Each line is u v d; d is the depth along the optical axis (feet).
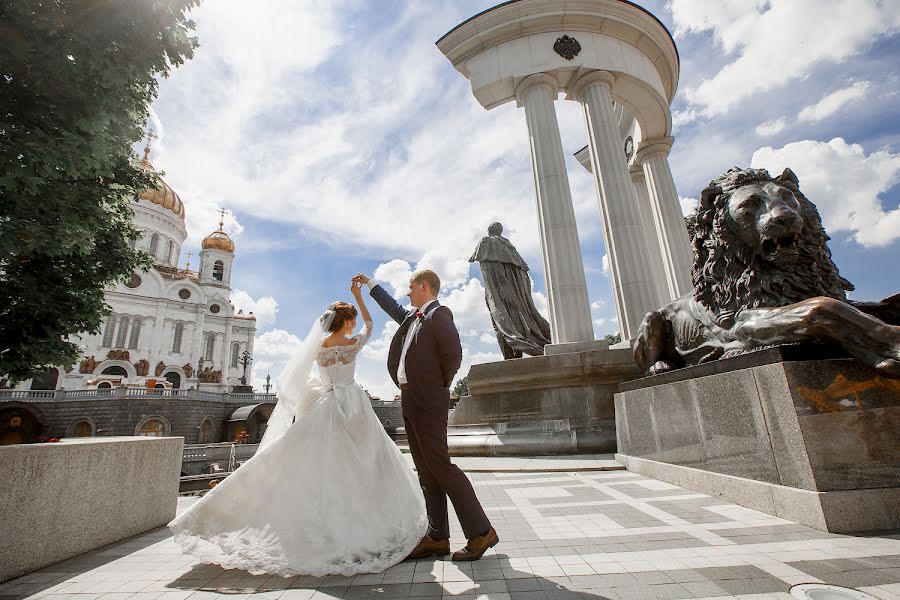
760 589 5.85
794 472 8.86
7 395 92.84
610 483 14.69
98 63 17.07
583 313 32.53
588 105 40.47
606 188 37.70
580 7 41.01
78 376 136.15
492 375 28.63
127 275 28.22
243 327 193.16
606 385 26.02
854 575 6.11
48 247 19.21
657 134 48.03
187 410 107.14
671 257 43.91
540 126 38.14
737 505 10.41
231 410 121.70
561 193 35.68
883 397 8.69
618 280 35.78
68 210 20.83
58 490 8.75
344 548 7.41
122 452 10.66
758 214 11.05
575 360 26.55
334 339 9.87
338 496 8.08
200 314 168.96
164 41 18.17
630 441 17.34
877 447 8.48
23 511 7.98
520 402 27.63
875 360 8.35
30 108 17.62
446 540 8.12
